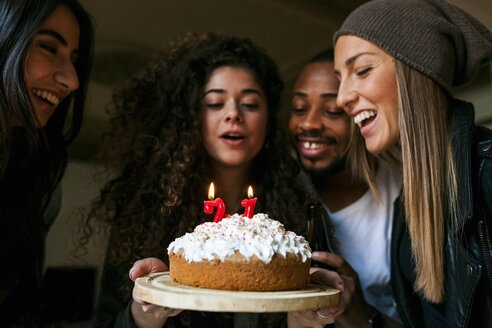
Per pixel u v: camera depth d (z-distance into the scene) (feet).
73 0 5.24
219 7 8.50
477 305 4.09
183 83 6.16
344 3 8.42
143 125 6.58
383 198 6.39
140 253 5.55
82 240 7.27
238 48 6.18
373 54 4.74
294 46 9.00
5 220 5.26
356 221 6.36
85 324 6.86
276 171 6.48
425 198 4.37
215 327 5.34
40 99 5.18
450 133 4.50
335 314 4.06
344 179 6.63
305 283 3.95
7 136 4.80
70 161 8.05
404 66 4.56
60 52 5.16
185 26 8.57
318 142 6.52
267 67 6.34
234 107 5.78
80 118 6.03
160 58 7.19
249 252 3.69
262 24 8.80
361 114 5.03
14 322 5.37
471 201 4.04
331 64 6.62
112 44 8.22
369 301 6.26
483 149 4.25
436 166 4.38
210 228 4.04
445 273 4.36
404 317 5.01
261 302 3.17
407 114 4.51
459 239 4.22
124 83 7.61
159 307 3.91
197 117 5.99
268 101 6.41
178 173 5.78
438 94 4.56
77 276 7.35
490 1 7.66
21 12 4.57
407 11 4.60
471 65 4.75
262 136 6.08
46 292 6.84
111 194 6.38
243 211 6.07
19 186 5.48
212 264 3.69
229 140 5.86
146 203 5.89
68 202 7.92
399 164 6.11
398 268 5.13
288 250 3.78
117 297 5.49
